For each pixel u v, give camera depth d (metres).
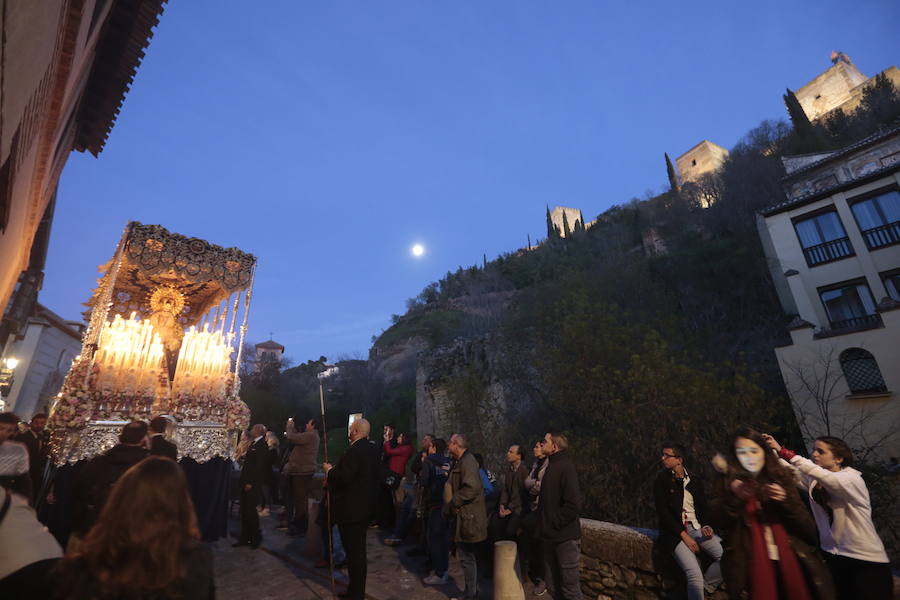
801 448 13.43
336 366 51.59
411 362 45.88
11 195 4.51
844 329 13.85
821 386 13.81
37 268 17.45
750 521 2.52
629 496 8.43
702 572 3.85
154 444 4.56
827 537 2.81
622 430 8.72
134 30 7.37
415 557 6.02
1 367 19.84
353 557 4.20
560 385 10.75
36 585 1.27
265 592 4.58
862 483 2.67
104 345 6.65
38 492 5.48
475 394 13.01
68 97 5.96
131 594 1.25
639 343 10.43
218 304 8.45
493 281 54.28
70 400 5.84
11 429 3.25
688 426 8.42
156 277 8.07
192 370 7.07
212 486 6.49
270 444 9.12
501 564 4.06
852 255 16.72
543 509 4.12
